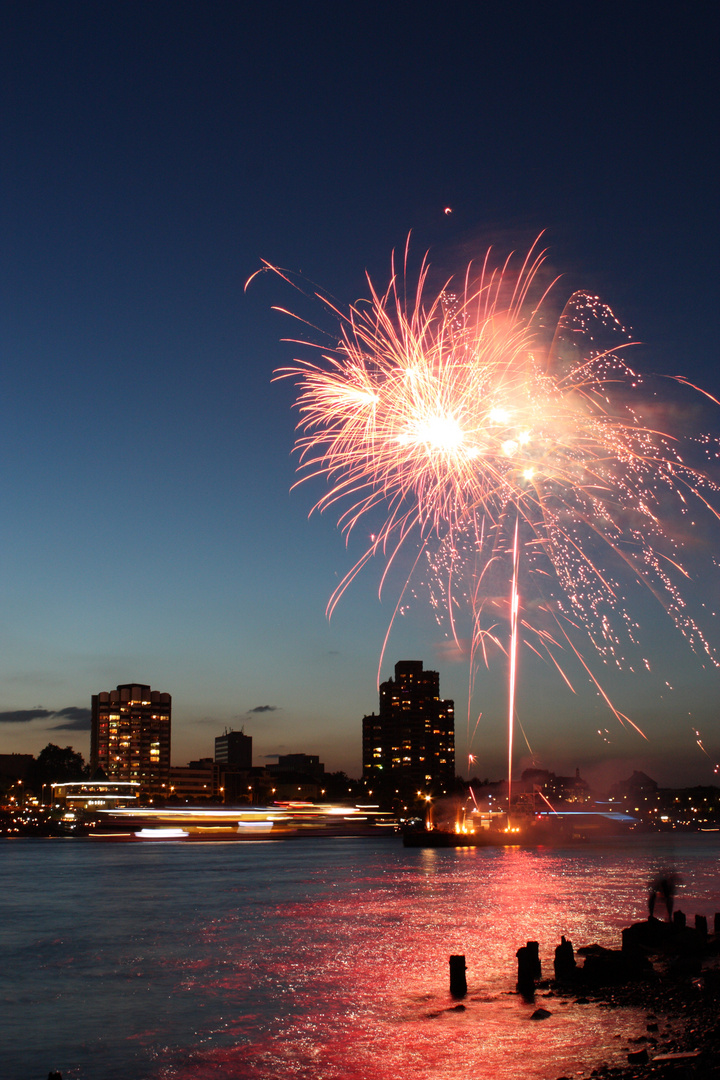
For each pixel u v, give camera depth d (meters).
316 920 65.19
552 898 77.88
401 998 38.06
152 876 111.56
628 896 78.75
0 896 86.12
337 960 48.06
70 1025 35.00
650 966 37.94
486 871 116.19
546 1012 33.03
